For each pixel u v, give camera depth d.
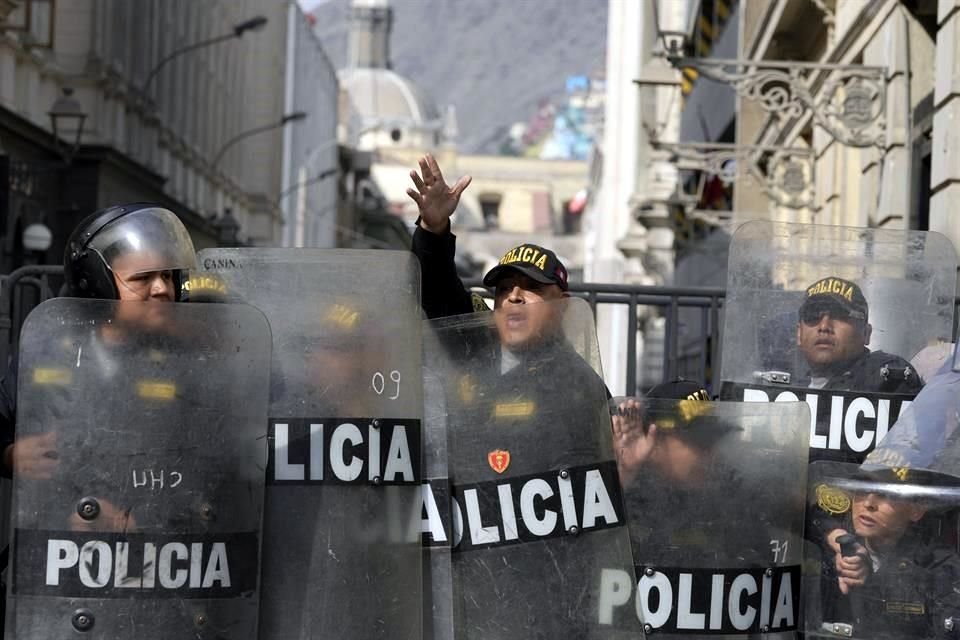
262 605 4.51
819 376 5.32
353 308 4.65
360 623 4.55
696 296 9.31
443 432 4.75
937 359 5.40
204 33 53.41
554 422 4.74
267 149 66.06
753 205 25.61
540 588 4.70
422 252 6.10
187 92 50.00
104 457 4.30
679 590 4.86
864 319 5.36
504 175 159.12
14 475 4.34
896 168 14.47
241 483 4.40
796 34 21.16
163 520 4.31
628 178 43.44
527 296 5.66
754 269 5.39
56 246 35.12
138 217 4.72
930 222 12.93
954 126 12.30
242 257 4.69
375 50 197.88
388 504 4.62
